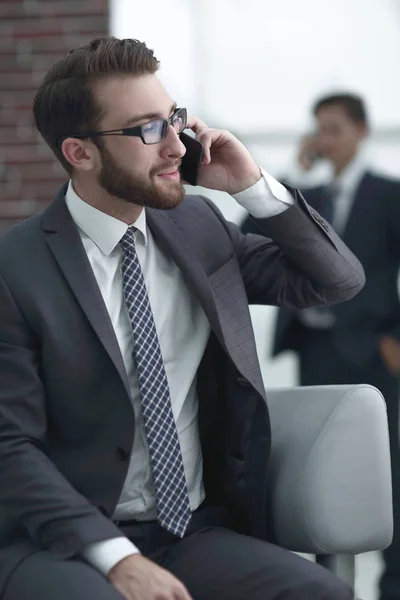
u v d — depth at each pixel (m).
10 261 3.00
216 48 6.40
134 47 3.06
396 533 5.12
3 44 6.35
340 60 6.41
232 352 3.08
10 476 2.83
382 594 5.14
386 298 5.23
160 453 3.01
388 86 6.39
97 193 3.07
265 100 6.43
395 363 5.21
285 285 3.35
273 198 3.25
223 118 6.43
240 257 3.41
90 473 2.98
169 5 6.37
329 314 5.24
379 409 3.13
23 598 2.69
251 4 6.39
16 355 2.93
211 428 3.21
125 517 3.05
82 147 3.05
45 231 3.06
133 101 3.01
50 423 3.00
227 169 3.29
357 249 5.27
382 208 5.27
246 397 3.12
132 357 3.05
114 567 2.70
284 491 3.11
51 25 6.34
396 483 5.18
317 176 5.54
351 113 5.35
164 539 3.04
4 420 2.90
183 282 3.17
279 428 3.21
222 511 3.19
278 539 3.15
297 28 6.41
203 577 2.93
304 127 6.40
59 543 2.73
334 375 5.24
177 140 3.04
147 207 3.20
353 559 3.14
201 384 3.19
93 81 3.03
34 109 3.17
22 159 6.38
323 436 3.08
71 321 2.95
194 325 3.16
